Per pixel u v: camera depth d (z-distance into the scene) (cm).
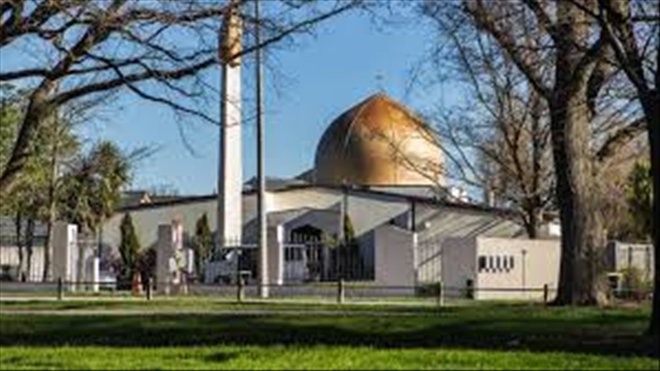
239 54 1906
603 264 2428
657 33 1656
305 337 1839
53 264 4619
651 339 1622
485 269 3484
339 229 7500
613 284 3447
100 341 1856
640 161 4581
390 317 2138
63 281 3847
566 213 2412
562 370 1305
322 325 1980
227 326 1981
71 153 5534
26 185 4412
